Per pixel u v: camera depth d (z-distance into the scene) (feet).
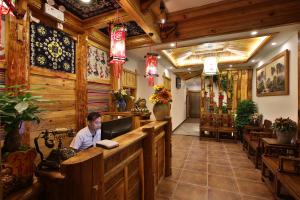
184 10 8.88
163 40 10.85
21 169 2.90
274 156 8.89
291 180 6.39
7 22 5.93
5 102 2.81
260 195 7.72
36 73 7.27
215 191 8.05
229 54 17.10
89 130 7.33
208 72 15.05
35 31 7.22
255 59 16.14
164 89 9.55
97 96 11.40
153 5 7.43
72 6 8.12
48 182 3.15
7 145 2.94
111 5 8.07
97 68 11.36
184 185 8.57
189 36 10.12
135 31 11.16
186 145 15.99
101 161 3.36
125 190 5.04
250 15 8.75
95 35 10.71
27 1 6.41
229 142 17.04
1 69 5.81
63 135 3.86
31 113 3.11
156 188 7.98
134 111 10.66
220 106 19.48
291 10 8.12
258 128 13.60
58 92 8.50
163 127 9.25
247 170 10.38
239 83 20.17
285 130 8.85
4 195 2.64
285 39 10.86
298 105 9.37
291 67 10.48
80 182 2.93
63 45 8.71
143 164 6.32
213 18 9.53
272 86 12.96
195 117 37.01
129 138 5.30
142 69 17.13
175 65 19.24
